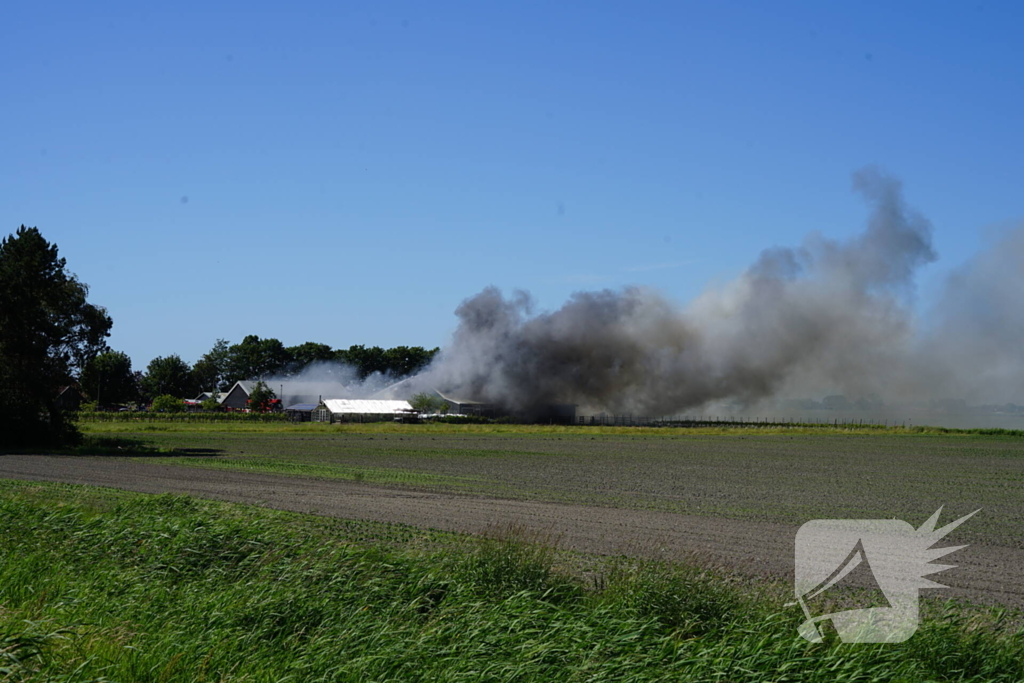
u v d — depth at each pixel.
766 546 19.94
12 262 58.59
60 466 41.84
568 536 20.94
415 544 18.14
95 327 61.06
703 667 8.12
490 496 31.08
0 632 8.61
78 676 8.07
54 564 13.18
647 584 10.87
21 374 57.25
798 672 8.27
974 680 8.95
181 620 10.18
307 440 73.25
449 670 8.25
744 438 92.12
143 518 16.20
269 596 10.70
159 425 101.19
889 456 61.69
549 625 9.32
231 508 21.23
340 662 8.55
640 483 38.00
